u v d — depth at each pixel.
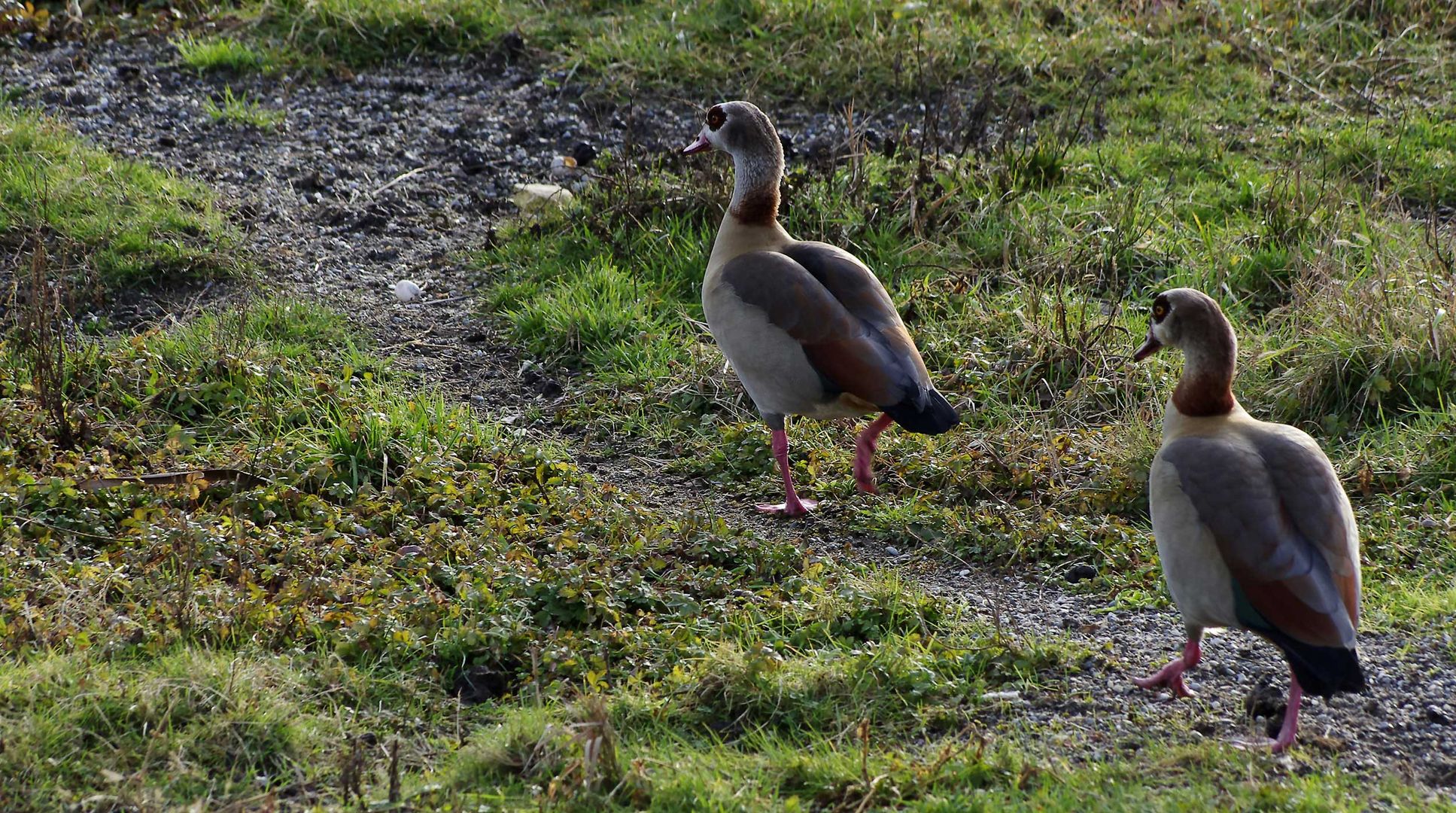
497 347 13.92
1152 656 8.90
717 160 15.69
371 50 19.81
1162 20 19.67
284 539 9.97
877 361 10.39
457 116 18.42
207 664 8.06
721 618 9.30
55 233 14.97
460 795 7.20
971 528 10.69
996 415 12.37
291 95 18.94
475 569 9.58
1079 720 8.12
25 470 10.36
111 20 20.95
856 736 7.98
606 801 7.19
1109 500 10.97
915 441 11.98
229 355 12.51
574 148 17.58
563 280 14.64
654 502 11.50
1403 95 18.39
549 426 12.73
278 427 11.80
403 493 10.73
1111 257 14.44
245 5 21.20
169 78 19.38
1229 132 17.47
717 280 11.27
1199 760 7.56
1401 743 7.83
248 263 14.78
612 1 20.64
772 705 8.22
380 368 13.15
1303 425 12.03
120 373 12.22
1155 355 12.84
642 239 15.05
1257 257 14.34
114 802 7.07
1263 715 8.16
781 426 11.31
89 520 9.93
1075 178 16.12
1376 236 14.45
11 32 20.42
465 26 20.06
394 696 8.32
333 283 14.80
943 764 7.46
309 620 8.80
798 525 11.07
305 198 16.47
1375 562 9.99
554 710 8.11
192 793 7.24
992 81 16.86
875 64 18.58
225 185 16.59
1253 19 19.70
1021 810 6.96
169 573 9.20
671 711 8.15
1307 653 7.29
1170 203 15.66
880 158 16.28
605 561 9.80
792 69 18.59
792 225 14.95
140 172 16.23
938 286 14.04
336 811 7.09
